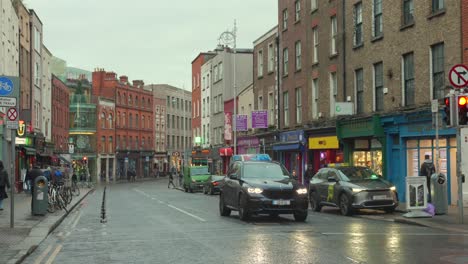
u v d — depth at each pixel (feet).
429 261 31.01
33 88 160.45
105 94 283.18
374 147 90.02
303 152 119.34
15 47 134.62
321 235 43.37
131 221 59.36
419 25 76.07
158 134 329.52
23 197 105.19
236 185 58.49
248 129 160.97
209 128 214.69
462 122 48.55
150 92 321.32
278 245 38.04
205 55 230.27
